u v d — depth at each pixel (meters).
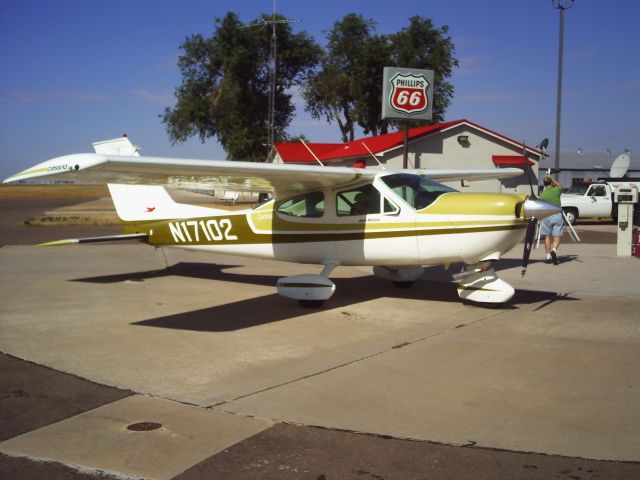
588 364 5.11
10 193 79.06
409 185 7.75
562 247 14.45
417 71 19.45
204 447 3.56
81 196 64.56
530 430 3.78
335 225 8.12
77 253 13.44
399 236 7.61
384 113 19.41
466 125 25.47
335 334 6.23
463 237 7.19
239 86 48.88
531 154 25.97
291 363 5.21
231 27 47.97
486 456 3.44
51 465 3.33
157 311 7.35
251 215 8.96
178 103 49.03
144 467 3.31
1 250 13.93
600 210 22.41
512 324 6.61
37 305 7.68
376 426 3.86
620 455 3.43
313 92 49.75
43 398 4.36
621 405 4.18
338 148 33.41
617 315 7.01
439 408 4.16
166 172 6.37
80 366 5.12
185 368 5.07
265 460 3.40
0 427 3.83
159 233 9.93
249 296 8.38
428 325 6.61
